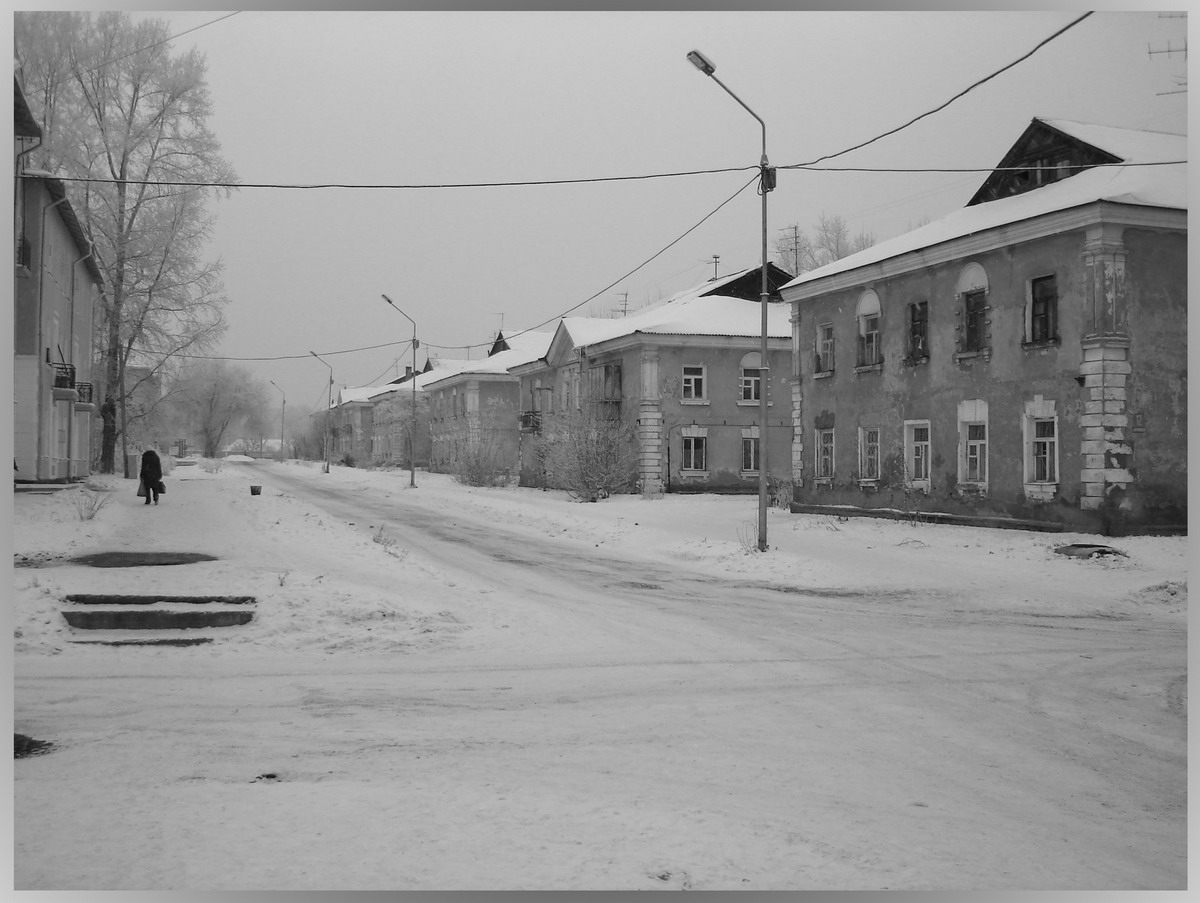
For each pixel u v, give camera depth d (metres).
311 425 116.94
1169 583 15.52
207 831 5.22
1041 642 11.60
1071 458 21.45
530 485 51.38
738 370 41.41
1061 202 22.19
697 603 14.73
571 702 8.50
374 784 6.09
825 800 5.88
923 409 26.39
